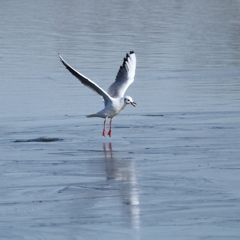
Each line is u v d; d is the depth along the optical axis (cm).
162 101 2117
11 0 6366
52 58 3062
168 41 3666
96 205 1061
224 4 6062
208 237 917
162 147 1494
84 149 1486
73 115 1909
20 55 3153
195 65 2898
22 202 1079
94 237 921
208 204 1060
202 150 1456
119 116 1886
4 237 923
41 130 1703
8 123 1789
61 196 1112
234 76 2638
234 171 1269
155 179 1218
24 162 1361
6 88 2356
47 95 2230
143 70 2769
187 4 6031
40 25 4400
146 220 987
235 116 1870
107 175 1252
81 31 4081
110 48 3378
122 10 5434
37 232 941
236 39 3778
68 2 6191
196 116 1873
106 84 2427
